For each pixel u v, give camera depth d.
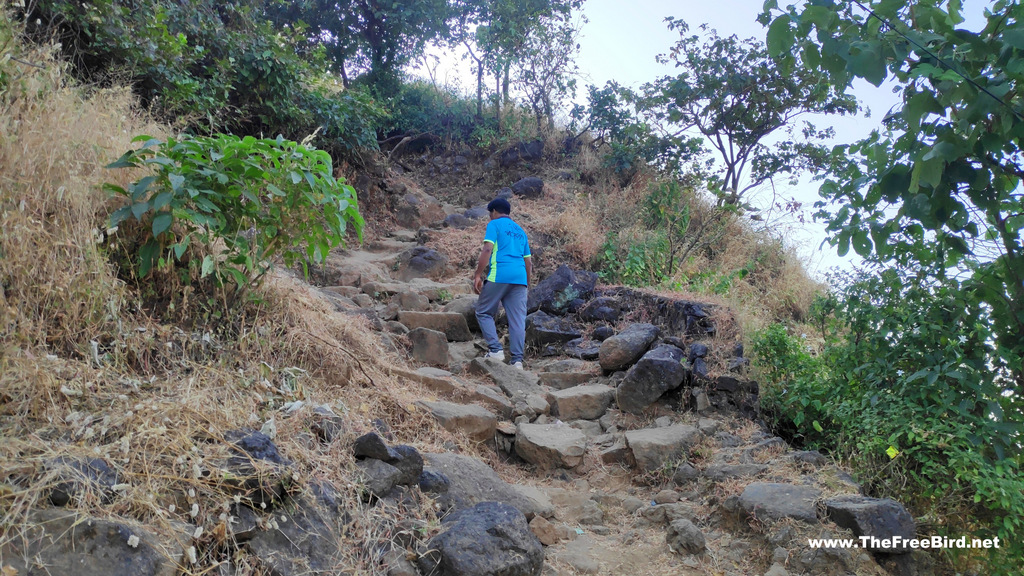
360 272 7.55
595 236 9.15
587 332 6.71
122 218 3.45
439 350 5.81
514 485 4.14
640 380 5.19
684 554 3.66
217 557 2.53
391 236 9.60
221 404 3.26
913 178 3.42
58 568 2.10
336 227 3.97
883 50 3.28
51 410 2.72
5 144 3.13
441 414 4.39
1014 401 4.37
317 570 2.67
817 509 3.74
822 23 3.32
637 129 11.61
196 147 3.64
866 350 4.83
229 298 4.00
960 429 4.03
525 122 12.61
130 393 3.08
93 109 4.04
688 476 4.35
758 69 11.18
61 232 3.26
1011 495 3.76
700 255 9.25
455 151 12.73
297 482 2.89
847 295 5.16
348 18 13.48
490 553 2.94
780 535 3.60
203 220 3.49
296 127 9.20
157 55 6.64
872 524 3.55
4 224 2.93
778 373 5.31
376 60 13.77
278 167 3.83
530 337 6.63
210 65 8.05
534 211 10.23
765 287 9.12
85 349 3.17
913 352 4.48
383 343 5.50
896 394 4.49
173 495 2.56
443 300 7.36
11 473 2.29
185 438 2.75
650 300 6.80
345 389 4.21
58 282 3.14
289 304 4.36
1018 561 3.78
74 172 3.43
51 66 3.85
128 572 2.18
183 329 3.74
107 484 2.43
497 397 5.07
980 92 3.27
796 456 4.34
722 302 6.34
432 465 3.62
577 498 4.15
